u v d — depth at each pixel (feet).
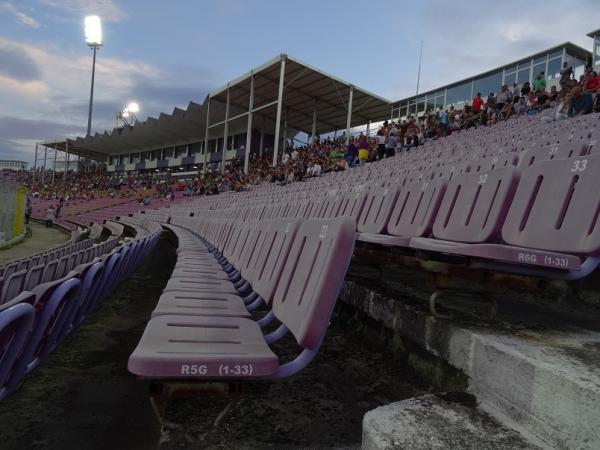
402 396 7.14
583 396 3.99
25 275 9.78
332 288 4.88
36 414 6.99
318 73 80.89
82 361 9.52
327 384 7.61
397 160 43.88
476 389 5.63
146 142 161.99
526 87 53.16
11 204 64.59
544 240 6.84
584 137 18.10
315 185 39.01
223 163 99.96
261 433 6.04
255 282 8.46
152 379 4.68
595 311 8.77
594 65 73.41
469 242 8.49
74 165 245.45
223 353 4.88
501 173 8.20
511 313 7.85
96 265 8.79
